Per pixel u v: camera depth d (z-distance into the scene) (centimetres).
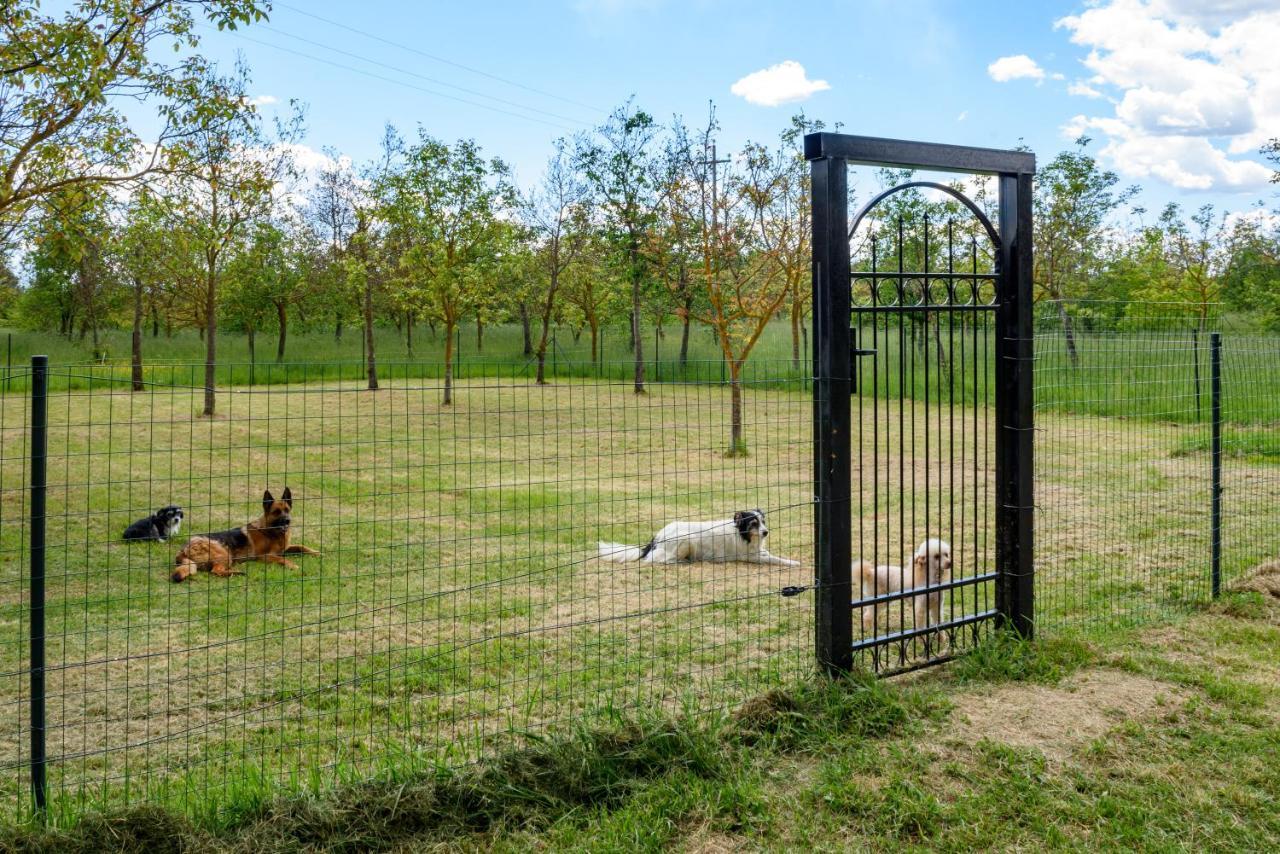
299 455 1599
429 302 3556
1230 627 619
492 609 724
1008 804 375
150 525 1002
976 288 541
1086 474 1270
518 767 391
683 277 2228
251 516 1173
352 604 737
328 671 580
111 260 2583
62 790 370
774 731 445
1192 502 1102
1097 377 834
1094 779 397
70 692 544
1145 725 453
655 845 346
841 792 385
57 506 1197
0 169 1038
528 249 3666
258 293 4381
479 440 1745
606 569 877
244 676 545
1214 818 367
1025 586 565
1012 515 564
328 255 4262
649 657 593
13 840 323
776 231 1948
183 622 695
